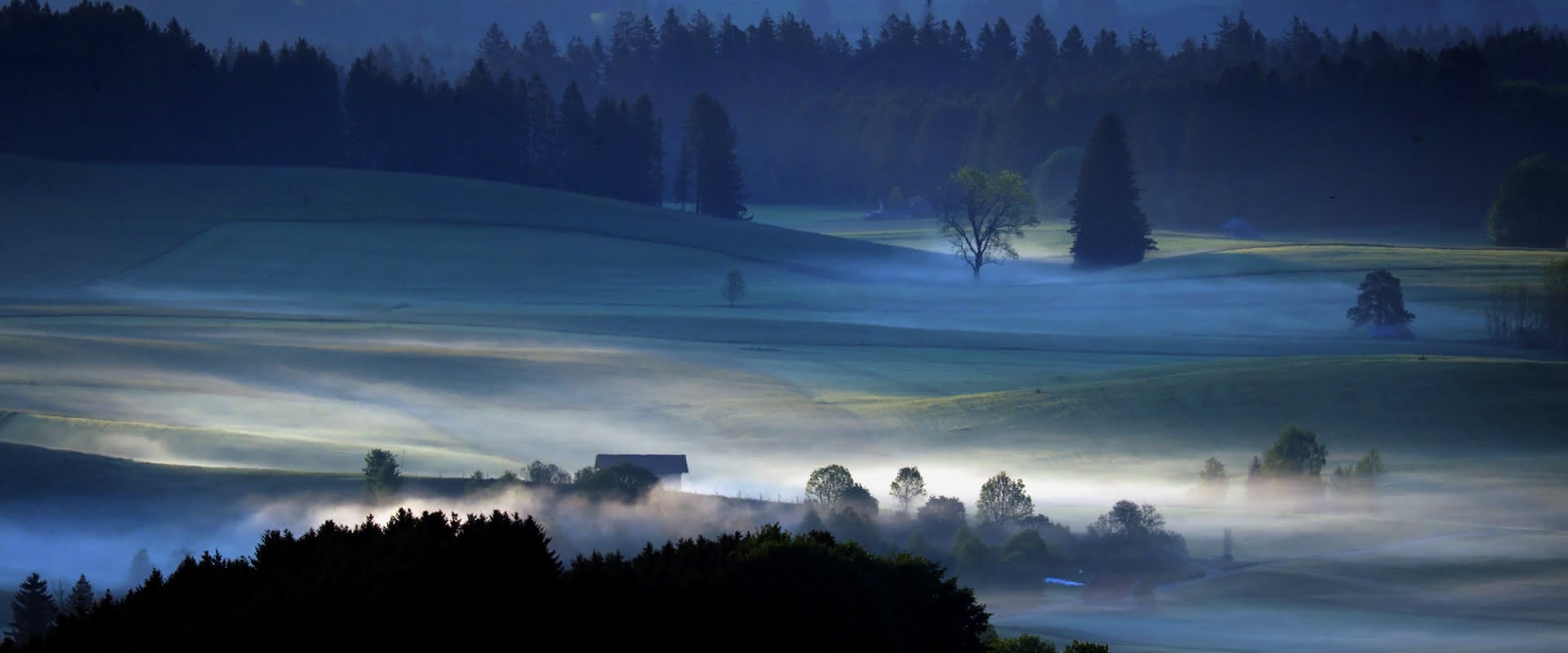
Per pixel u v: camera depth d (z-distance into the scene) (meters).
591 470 87.19
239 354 136.75
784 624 35.75
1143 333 180.00
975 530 80.81
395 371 133.50
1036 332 178.75
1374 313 177.12
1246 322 187.00
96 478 80.25
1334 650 62.88
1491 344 167.00
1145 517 82.44
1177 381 126.50
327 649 28.98
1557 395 117.19
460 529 34.88
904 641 39.78
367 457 83.81
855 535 76.31
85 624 30.06
